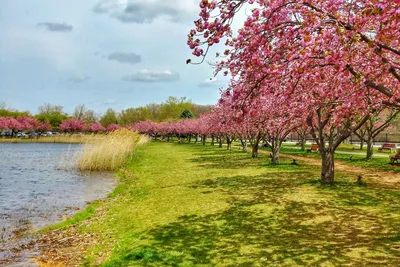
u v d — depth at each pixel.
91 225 11.17
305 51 5.65
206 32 6.24
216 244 8.23
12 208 14.49
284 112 16.55
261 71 6.94
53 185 20.09
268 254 7.44
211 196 13.90
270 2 6.54
